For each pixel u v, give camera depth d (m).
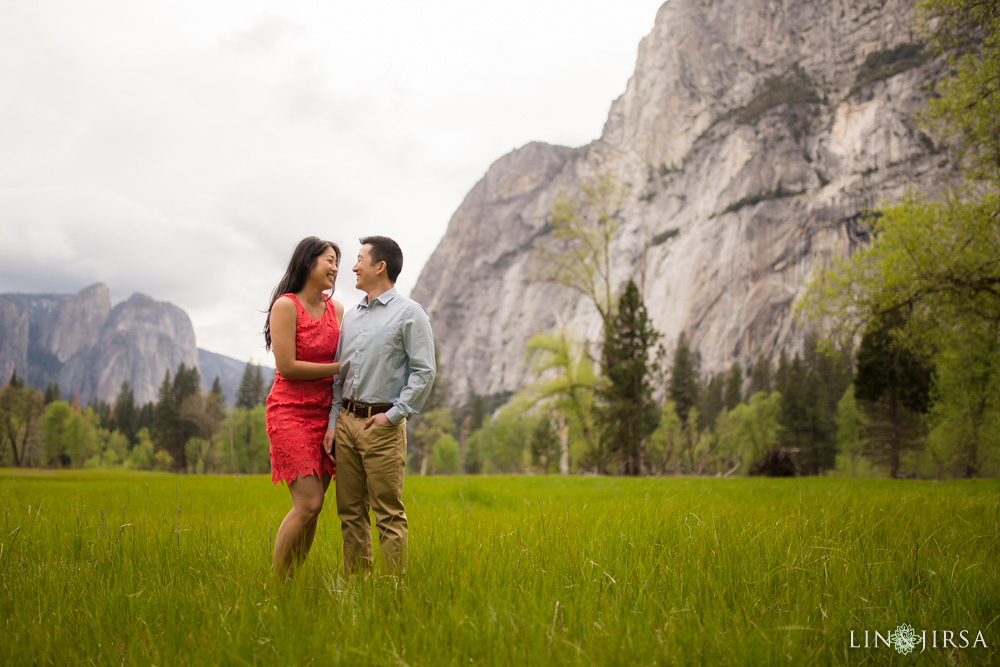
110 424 118.94
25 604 2.48
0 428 71.62
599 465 31.19
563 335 35.97
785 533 3.65
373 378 3.54
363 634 2.08
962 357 29.00
